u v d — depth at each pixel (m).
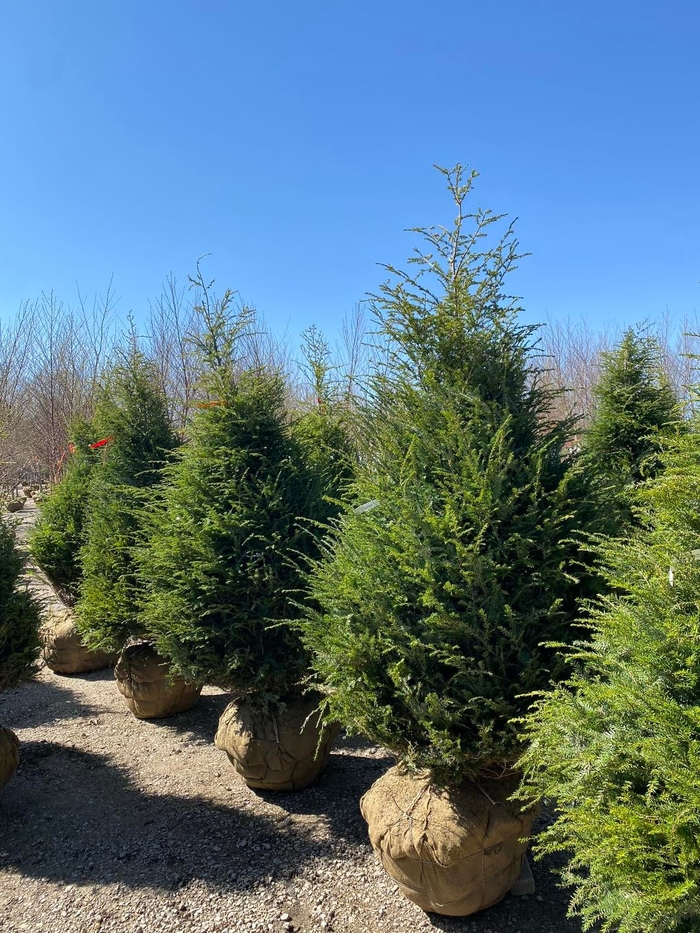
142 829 4.15
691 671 1.95
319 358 8.21
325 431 7.58
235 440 4.58
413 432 3.31
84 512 7.68
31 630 4.58
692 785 1.71
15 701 6.71
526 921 3.13
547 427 3.46
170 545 4.48
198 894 3.47
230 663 4.20
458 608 2.97
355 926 3.18
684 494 2.21
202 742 5.58
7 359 16.77
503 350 3.38
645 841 1.79
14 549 4.65
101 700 6.71
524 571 2.96
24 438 16.91
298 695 4.57
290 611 4.28
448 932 3.08
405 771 3.38
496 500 2.96
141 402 6.57
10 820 4.31
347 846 3.86
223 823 4.19
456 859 2.92
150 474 6.30
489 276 3.42
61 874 3.71
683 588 2.11
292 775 4.44
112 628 5.89
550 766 2.19
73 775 4.97
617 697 1.98
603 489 3.24
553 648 2.89
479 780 3.16
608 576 2.51
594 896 2.00
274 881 3.56
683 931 1.76
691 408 2.47
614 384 6.39
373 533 3.23
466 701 2.88
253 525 4.31
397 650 2.96
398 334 3.43
